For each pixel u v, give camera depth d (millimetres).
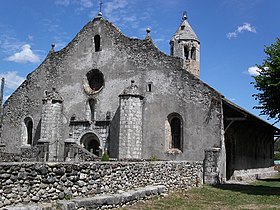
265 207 12000
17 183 8023
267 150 33750
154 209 10734
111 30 23656
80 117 23641
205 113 19406
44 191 8617
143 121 21250
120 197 10469
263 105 17312
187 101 20062
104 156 18656
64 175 9188
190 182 16391
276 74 16172
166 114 20625
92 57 24078
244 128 23984
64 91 24672
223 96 19406
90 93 23578
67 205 8570
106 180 10656
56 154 22891
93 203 9391
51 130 22922
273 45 16797
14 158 20766
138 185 12320
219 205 12195
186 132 19844
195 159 19297
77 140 23328
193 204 12133
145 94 21484
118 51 23062
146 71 21719
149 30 22406
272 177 29797
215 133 18953
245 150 25125
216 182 18000
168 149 20406
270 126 26891
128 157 19969
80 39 24891
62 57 25375
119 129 20703
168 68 21031
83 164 9805
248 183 21312
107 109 22703
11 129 26719
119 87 22531
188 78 20297
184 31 28062
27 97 26391
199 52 28047
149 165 13086
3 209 7387
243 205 12344
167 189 14070
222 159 18844
